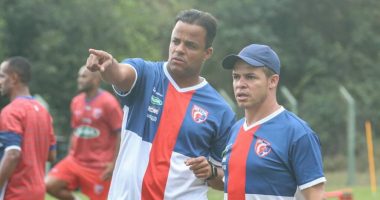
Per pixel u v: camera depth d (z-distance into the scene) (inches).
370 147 2856.8
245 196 600.1
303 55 4490.7
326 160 3233.3
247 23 4389.8
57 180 1286.9
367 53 4606.3
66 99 3309.5
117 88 655.1
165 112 669.9
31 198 928.9
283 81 4485.7
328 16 4606.3
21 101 925.8
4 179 900.6
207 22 665.0
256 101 602.2
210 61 4252.0
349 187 2449.6
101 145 1299.2
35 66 3218.5
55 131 3164.4
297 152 586.9
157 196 658.2
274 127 600.7
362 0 4665.4
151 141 663.8
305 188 586.6
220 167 699.4
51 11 3299.7
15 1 3277.6
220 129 687.7
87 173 1295.5
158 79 676.7
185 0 4581.7
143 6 4045.3
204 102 685.9
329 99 3836.1
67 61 3270.2
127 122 672.4
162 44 4266.7
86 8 3358.8
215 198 1779.0
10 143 899.4
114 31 3427.7
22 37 3307.1
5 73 933.8
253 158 598.2
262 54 601.3
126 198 658.2
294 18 4562.0
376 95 4222.4
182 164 668.1
